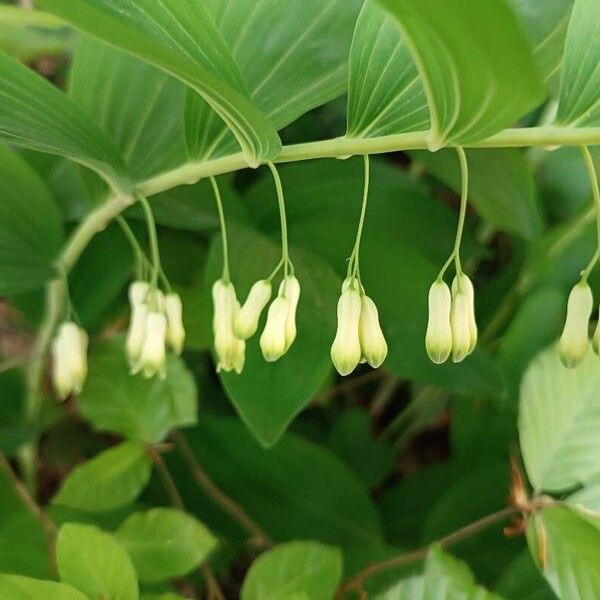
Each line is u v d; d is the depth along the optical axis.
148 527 0.26
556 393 0.25
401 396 0.38
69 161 0.30
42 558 0.27
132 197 0.25
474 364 0.28
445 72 0.19
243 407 0.25
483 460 0.31
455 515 0.30
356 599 0.28
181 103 0.27
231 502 0.30
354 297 0.22
